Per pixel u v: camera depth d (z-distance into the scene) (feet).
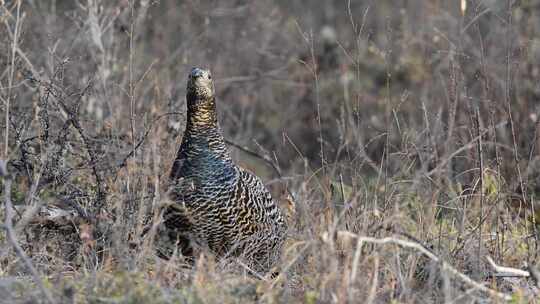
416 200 45.80
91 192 43.75
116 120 50.98
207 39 75.00
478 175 46.19
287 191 47.70
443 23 70.95
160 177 43.21
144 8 60.85
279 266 38.68
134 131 46.70
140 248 37.47
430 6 70.64
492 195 47.37
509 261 43.04
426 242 40.09
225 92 74.49
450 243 42.11
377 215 39.06
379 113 69.97
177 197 39.19
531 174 53.47
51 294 32.17
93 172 43.96
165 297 31.58
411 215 46.11
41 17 67.05
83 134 43.52
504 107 55.42
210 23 76.59
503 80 58.95
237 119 70.44
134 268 34.99
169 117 50.98
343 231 35.27
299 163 64.44
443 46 67.26
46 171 42.91
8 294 32.63
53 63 54.90
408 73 71.61
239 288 33.86
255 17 78.23
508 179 53.31
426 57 67.46
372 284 34.37
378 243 36.24
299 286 36.78
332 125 71.20
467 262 39.99
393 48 74.08
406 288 35.01
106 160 45.21
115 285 32.89
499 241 43.45
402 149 49.73
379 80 74.23
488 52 63.16
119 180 43.16
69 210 41.86
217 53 75.97
